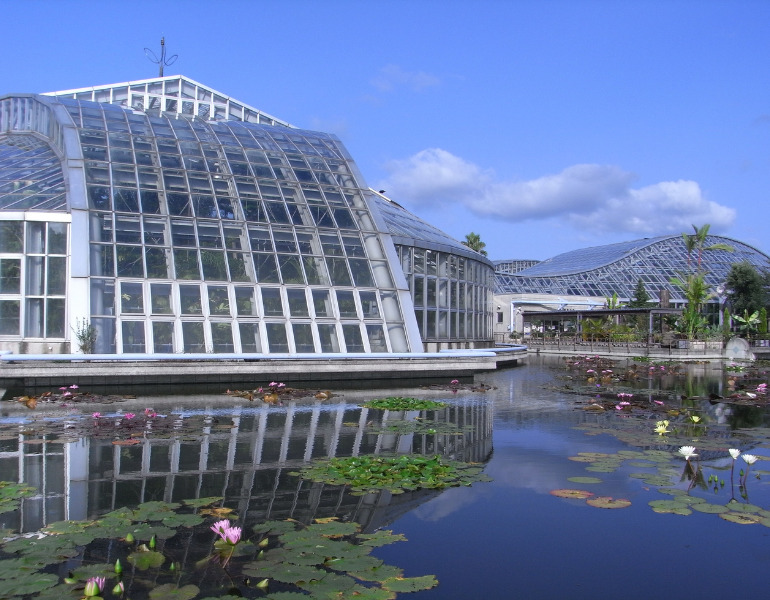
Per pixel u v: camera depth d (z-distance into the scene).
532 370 33.12
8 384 19.69
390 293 26.36
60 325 22.50
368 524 7.79
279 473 10.05
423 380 24.36
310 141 34.09
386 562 6.67
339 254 26.52
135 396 18.59
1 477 9.62
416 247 30.56
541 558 6.84
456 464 10.83
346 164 31.98
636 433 14.00
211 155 29.33
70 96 40.44
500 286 75.44
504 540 7.34
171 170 26.97
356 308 25.20
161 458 10.93
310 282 25.09
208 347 22.11
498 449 12.18
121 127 29.62
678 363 41.00
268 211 26.89
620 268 82.88
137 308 22.03
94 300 21.70
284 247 25.62
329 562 6.46
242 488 9.16
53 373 19.53
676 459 11.38
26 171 26.69
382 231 28.14
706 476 10.23
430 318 31.39
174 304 22.48
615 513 8.32
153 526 7.45
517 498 8.91
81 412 15.58
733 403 19.58
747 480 9.98
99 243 22.64
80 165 25.28
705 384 26.14
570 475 10.19
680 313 59.31
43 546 6.76
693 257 86.62
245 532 7.36
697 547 7.19
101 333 21.38
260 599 5.59
